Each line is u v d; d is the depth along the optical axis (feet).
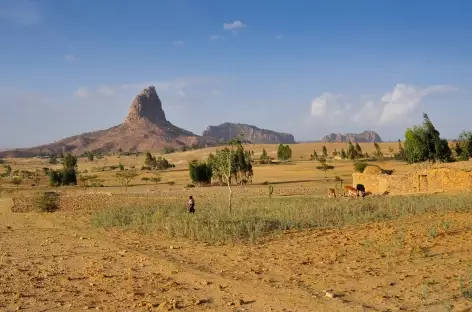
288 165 439.63
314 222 79.41
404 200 102.47
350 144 529.04
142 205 133.49
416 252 50.39
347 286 38.83
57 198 179.01
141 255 56.75
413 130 220.64
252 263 50.03
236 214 89.40
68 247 65.82
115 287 40.78
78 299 36.94
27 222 109.40
